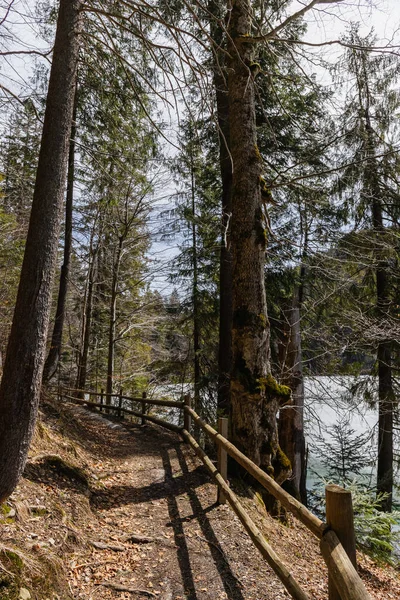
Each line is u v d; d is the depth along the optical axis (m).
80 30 3.92
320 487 10.41
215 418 10.43
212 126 9.11
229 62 6.18
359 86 9.99
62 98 3.59
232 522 4.30
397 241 10.02
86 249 17.30
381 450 10.27
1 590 2.36
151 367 17.91
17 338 3.14
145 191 14.35
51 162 3.44
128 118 8.59
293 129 9.38
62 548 3.30
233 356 5.67
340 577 1.75
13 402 3.07
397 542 6.65
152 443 7.94
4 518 3.14
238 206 5.83
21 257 11.41
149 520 4.34
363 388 10.88
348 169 9.28
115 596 2.98
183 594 3.08
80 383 16.62
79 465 5.50
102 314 19.81
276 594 3.16
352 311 9.48
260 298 5.65
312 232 10.51
